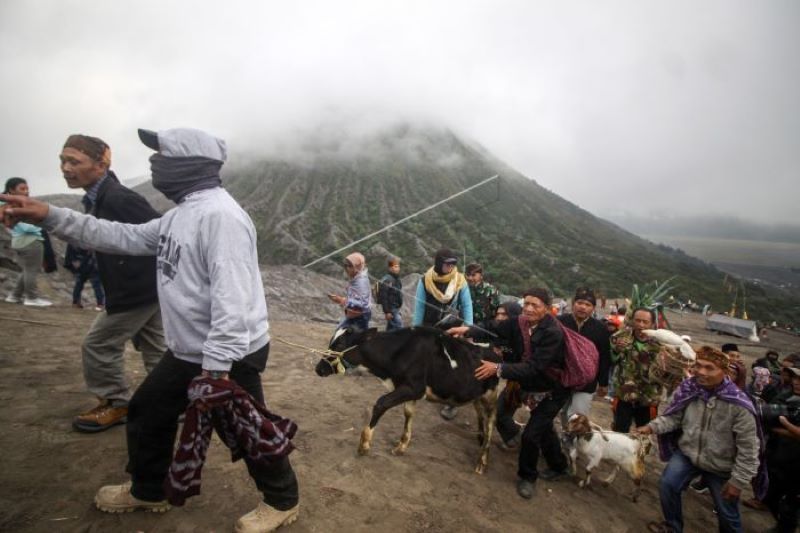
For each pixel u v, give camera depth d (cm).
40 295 841
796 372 423
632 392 470
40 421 368
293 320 1173
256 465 253
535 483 426
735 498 336
